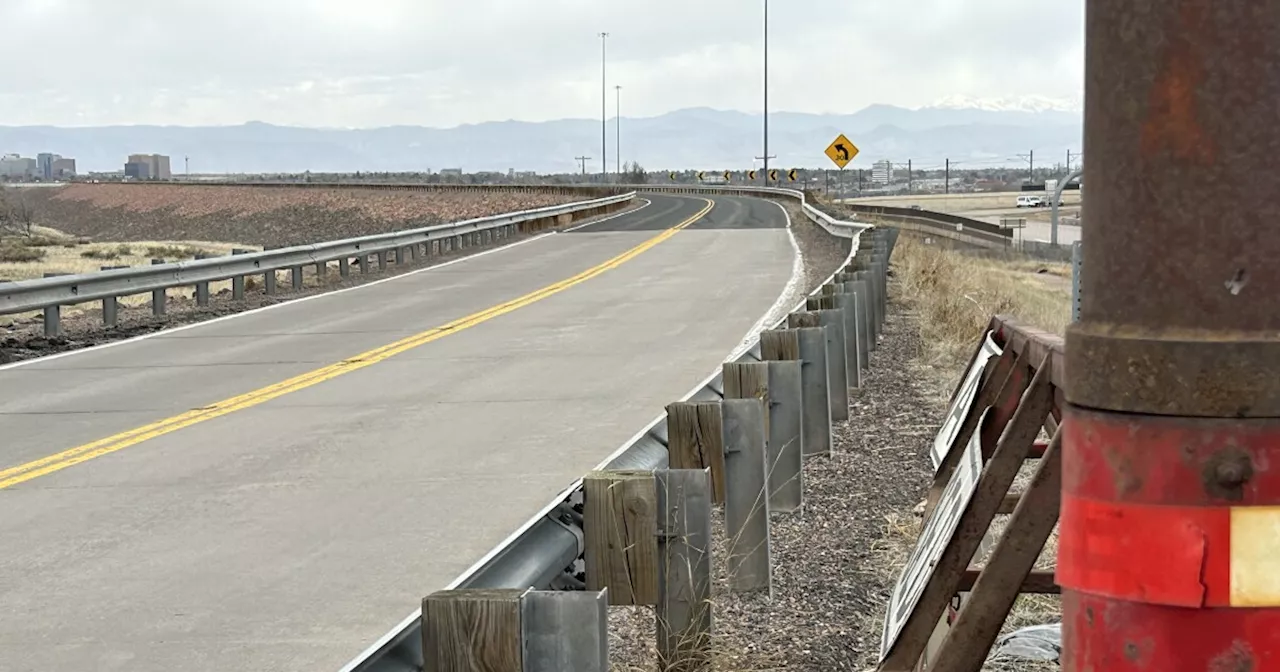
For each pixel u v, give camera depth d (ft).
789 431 23.36
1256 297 4.64
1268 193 4.63
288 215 327.88
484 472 27.43
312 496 25.75
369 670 8.73
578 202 173.78
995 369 16.48
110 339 55.21
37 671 16.43
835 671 16.05
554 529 13.15
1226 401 4.58
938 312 50.85
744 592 19.11
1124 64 4.80
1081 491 5.00
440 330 55.52
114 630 18.03
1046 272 115.55
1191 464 4.66
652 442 18.48
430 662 9.43
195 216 355.97
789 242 111.96
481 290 74.95
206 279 66.64
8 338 53.83
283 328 57.67
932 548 12.51
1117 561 4.81
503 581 11.12
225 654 16.97
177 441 32.04
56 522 24.20
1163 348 4.66
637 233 133.18
